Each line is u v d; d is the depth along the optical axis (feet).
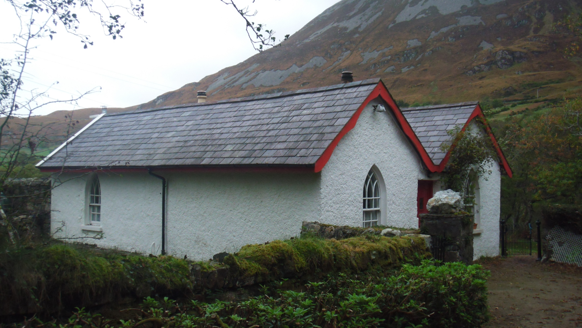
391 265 21.85
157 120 47.80
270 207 32.73
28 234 18.17
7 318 10.91
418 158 40.34
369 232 26.91
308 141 31.32
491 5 510.58
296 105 38.14
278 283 16.90
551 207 41.24
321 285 17.51
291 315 13.29
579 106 63.41
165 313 12.83
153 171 38.78
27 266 11.23
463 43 453.17
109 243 42.73
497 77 335.26
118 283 12.74
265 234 32.78
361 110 33.40
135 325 11.76
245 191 34.22
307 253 18.40
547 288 31.22
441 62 426.92
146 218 40.19
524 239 69.26
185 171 37.52
